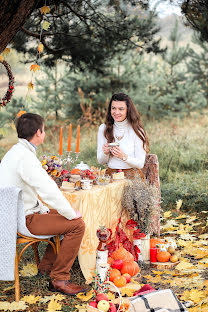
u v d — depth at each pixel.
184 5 5.45
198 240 4.40
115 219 3.70
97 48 7.87
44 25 4.22
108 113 4.28
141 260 3.74
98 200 3.43
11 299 3.06
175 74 13.57
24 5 3.26
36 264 3.60
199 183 6.14
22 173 2.92
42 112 11.89
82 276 3.47
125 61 12.25
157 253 3.79
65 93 12.20
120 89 11.97
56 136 10.52
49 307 2.90
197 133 9.80
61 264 3.12
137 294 2.96
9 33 3.38
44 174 2.96
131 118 4.16
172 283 3.34
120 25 6.82
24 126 3.03
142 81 12.38
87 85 11.95
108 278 3.10
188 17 5.73
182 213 5.35
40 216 3.06
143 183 3.80
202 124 11.57
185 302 2.95
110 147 4.02
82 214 3.29
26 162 2.93
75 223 3.05
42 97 12.05
